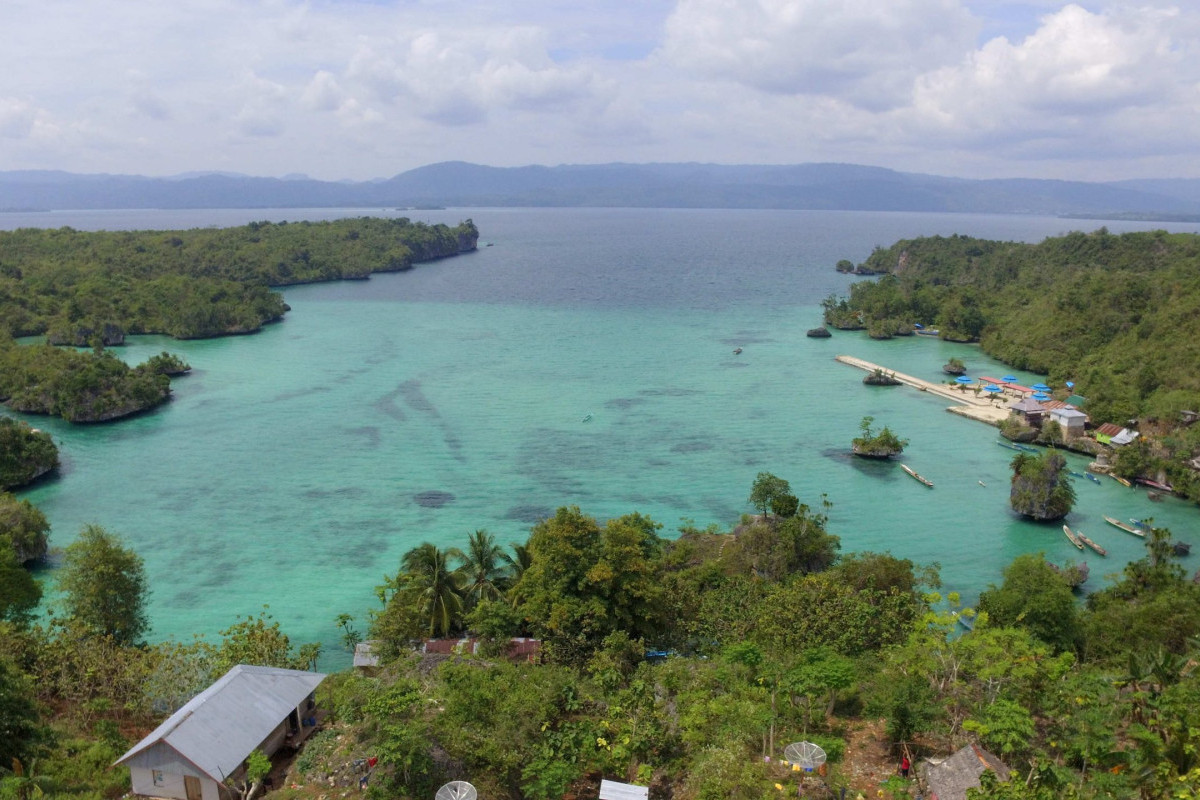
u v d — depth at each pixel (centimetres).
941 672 4406
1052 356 17425
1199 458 11444
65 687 5212
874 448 12256
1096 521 10206
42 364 15662
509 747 3797
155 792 3994
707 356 19175
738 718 3934
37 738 4247
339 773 3909
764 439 13188
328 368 17900
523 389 16075
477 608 6072
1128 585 6894
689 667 4919
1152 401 13275
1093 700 3844
